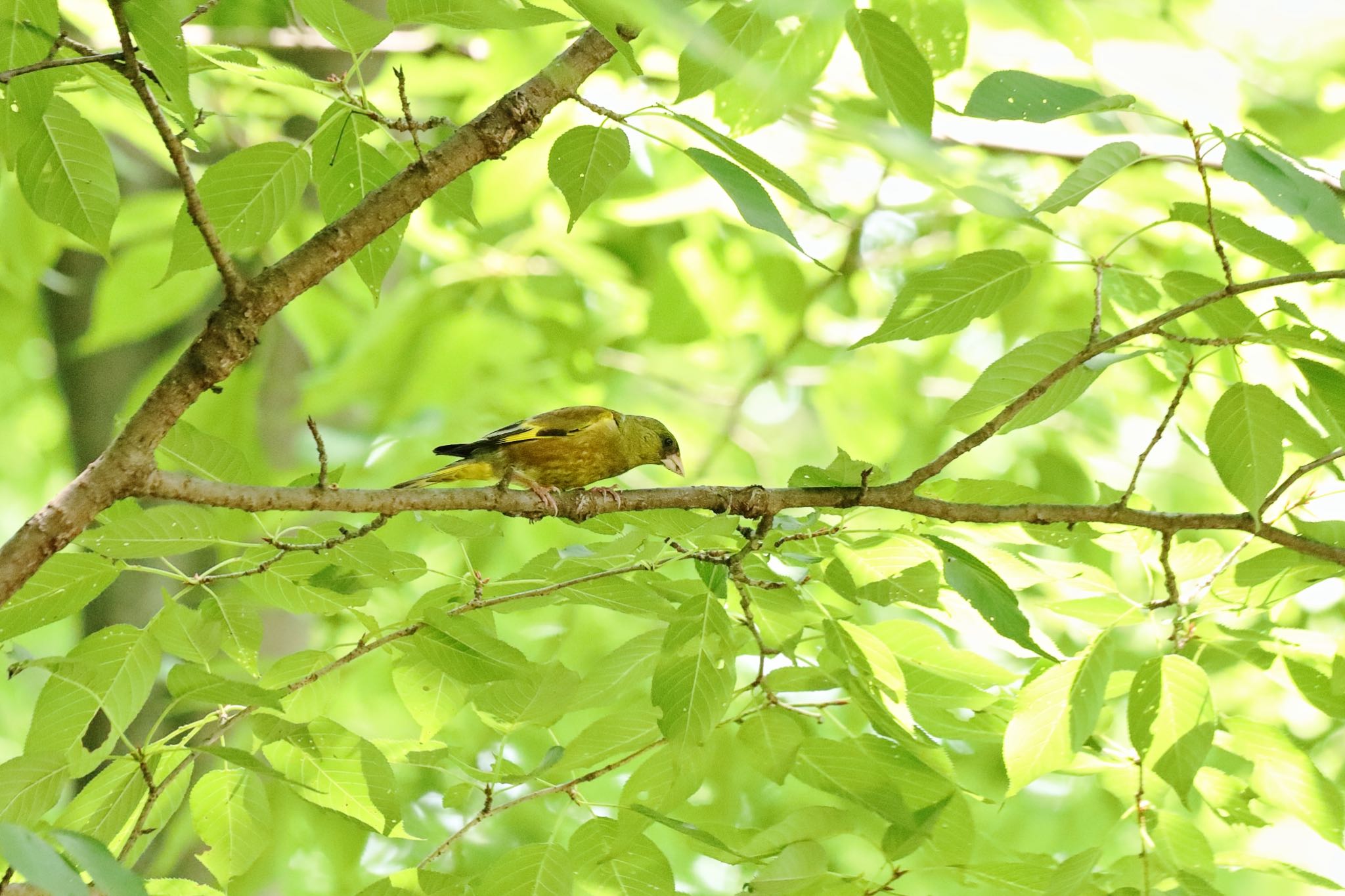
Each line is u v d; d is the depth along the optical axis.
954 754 15.88
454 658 8.46
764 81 3.51
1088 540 9.98
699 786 9.14
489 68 16.12
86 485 6.93
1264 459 8.46
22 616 7.80
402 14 7.04
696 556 8.75
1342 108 15.52
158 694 14.00
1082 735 8.83
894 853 8.95
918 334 8.55
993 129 16.44
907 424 22.69
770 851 9.05
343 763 8.81
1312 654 9.64
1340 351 7.93
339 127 8.54
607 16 4.97
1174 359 9.84
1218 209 7.82
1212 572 10.02
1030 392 8.70
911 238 22.30
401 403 17.30
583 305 22.28
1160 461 21.08
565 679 9.05
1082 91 6.02
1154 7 14.51
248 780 8.65
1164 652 9.63
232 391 17.42
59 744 7.84
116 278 15.61
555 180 7.57
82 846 5.77
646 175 19.50
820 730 16.28
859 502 9.20
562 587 8.58
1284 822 15.62
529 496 8.95
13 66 7.19
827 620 8.66
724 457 22.48
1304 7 14.05
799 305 21.16
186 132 6.94
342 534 8.20
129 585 14.94
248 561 8.42
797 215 20.95
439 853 8.79
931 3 10.91
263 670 13.86
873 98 15.37
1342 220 5.92
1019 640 8.22
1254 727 9.59
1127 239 8.38
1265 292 17.94
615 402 22.31
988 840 10.84
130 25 6.35
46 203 8.18
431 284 18.05
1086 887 9.16
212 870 8.69
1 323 19.14
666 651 8.14
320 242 7.80
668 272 20.19
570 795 9.12
